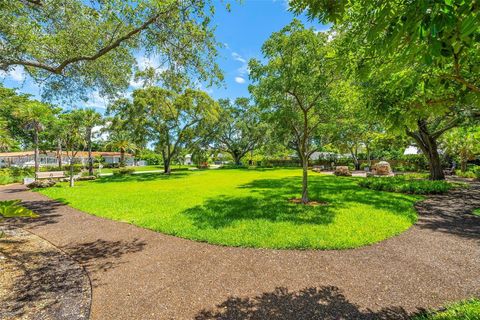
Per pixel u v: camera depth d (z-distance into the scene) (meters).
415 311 2.51
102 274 3.44
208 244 4.54
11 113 20.48
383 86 3.09
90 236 5.11
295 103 8.20
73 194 10.80
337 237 4.65
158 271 3.51
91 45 6.37
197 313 2.54
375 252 4.06
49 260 3.92
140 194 10.55
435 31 1.26
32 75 7.04
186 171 27.27
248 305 2.67
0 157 37.28
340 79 6.72
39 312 2.55
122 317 2.48
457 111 4.22
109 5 5.09
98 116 20.34
